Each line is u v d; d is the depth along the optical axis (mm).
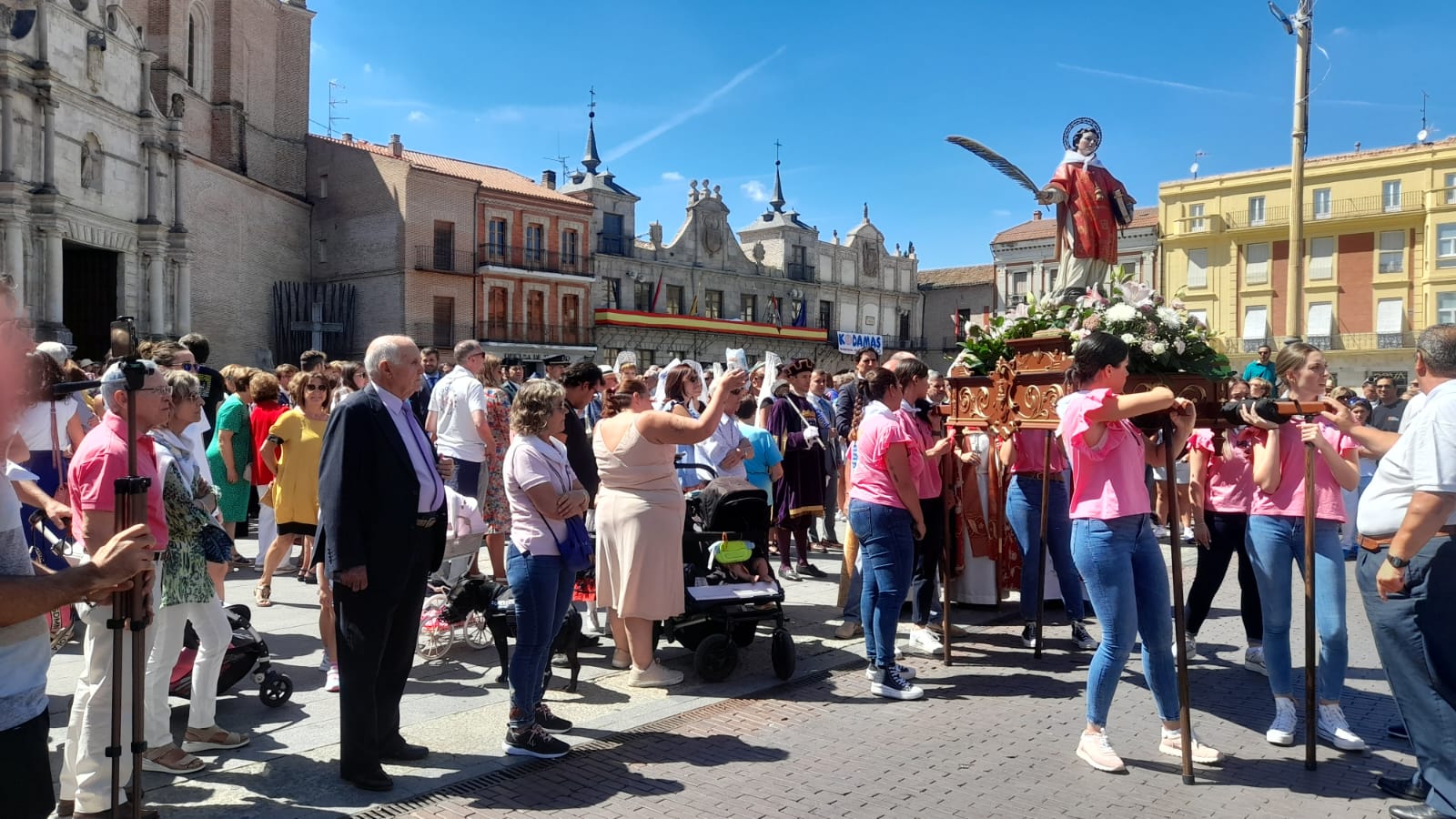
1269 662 5438
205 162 38781
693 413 8344
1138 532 4938
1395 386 14203
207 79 42531
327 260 47125
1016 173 9469
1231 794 4648
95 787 4133
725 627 6547
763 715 5734
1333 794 4652
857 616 7562
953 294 70875
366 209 45562
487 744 5160
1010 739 5367
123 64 31781
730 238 59219
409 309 44125
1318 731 5426
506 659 6281
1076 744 5293
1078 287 9422
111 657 4172
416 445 4879
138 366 3229
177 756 4664
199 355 10102
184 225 34594
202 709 4934
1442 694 4281
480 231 46688
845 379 12781
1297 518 5391
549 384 5180
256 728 5305
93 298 32062
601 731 5406
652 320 52750
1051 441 6879
